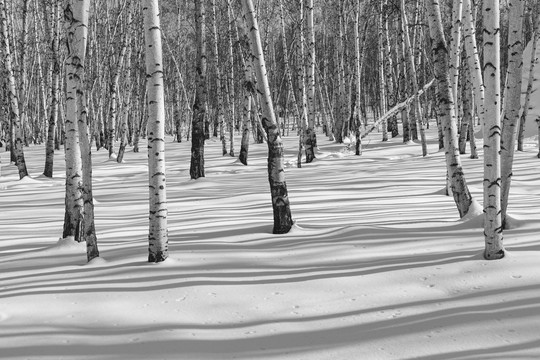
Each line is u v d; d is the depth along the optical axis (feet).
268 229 21.09
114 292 14.28
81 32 18.72
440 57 20.33
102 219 28.60
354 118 76.74
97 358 10.28
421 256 15.71
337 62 84.58
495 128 14.37
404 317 11.57
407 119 75.46
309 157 60.54
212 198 34.42
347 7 85.87
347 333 10.99
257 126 98.89
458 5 31.71
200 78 46.42
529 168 44.01
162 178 17.02
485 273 13.73
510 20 16.15
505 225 18.49
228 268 15.93
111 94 77.92
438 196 30.35
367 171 47.96
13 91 52.60
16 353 10.66
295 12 85.46
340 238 18.66
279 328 11.43
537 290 12.35
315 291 13.53
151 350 10.56
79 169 20.61
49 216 30.48
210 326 11.75
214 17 77.61
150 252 17.03
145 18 17.10
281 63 129.18
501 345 9.96
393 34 105.60
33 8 97.86
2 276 16.76
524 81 88.79
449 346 10.08
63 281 15.60
